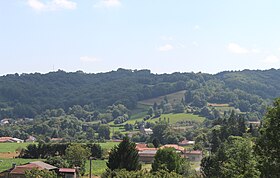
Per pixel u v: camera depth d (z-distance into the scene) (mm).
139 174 54156
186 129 194750
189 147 147625
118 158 71812
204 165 73125
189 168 80438
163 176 55812
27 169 76312
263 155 31625
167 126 183250
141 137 193875
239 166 46250
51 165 87188
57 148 125438
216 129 107875
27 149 129875
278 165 30188
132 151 72500
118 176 54406
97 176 91688
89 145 129000
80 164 97625
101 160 124375
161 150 76938
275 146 30328
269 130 30656
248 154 45906
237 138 59125
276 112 30750
